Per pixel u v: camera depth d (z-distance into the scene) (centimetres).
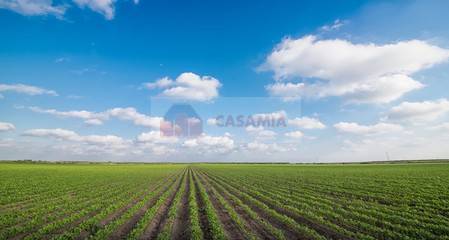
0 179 5612
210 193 3638
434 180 4709
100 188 4197
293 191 3684
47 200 2992
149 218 2036
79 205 2623
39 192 3656
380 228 1711
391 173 6781
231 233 1706
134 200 3030
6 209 2523
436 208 2375
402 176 5734
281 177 6331
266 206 2488
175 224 1972
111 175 7356
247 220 2034
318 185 4372
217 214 2272
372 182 4634
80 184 4794
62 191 3794
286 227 1825
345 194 3322
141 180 5812
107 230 1686
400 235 1559
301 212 2180
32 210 2367
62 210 2417
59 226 1841
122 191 3822
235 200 2894
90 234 1678
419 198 2841
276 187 4197
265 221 1953
